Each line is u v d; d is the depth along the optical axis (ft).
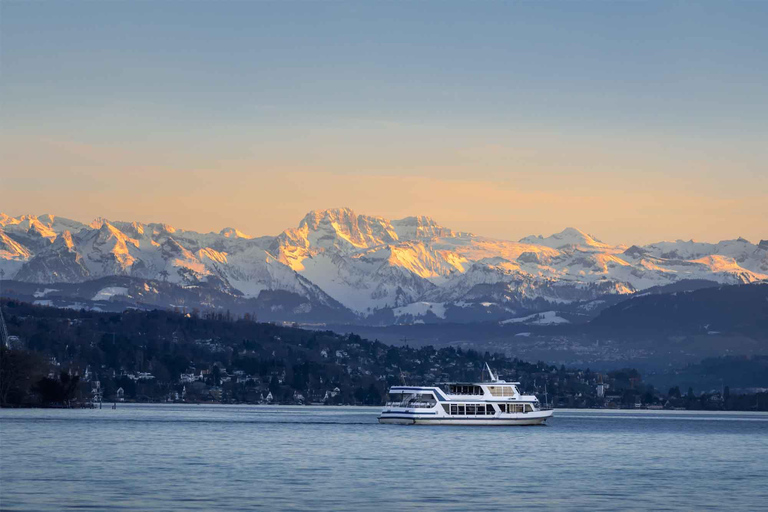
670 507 597.52
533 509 583.99
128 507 566.36
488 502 605.31
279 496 615.57
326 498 610.24
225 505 579.89
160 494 613.93
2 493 608.60
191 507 570.46
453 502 603.67
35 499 587.68
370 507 581.53
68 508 560.61
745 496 643.45
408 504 593.83
